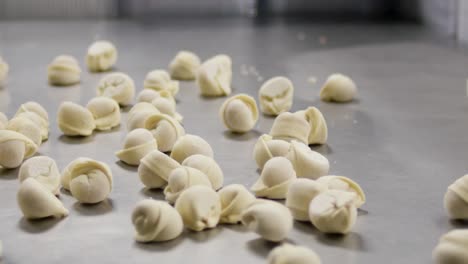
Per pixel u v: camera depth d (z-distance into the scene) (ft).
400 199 1.76
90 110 2.27
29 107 2.23
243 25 4.15
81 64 3.16
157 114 2.08
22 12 4.35
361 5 4.50
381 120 2.33
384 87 2.72
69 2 4.37
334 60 3.17
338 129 2.25
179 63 2.91
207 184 1.74
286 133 2.06
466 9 3.45
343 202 1.58
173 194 1.71
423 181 1.86
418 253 1.52
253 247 1.55
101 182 1.74
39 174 1.79
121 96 2.51
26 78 2.92
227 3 4.49
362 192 1.71
